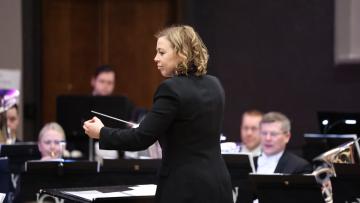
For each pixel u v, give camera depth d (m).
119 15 24.05
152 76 24.03
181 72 8.75
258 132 16.45
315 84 22.61
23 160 14.59
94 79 19.61
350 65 22.14
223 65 22.92
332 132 15.11
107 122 16.61
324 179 13.14
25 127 21.98
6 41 21.38
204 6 22.98
